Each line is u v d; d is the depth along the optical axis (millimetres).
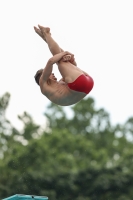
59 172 111062
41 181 107312
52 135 150375
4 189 104688
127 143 172625
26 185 106500
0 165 110562
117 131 183250
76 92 40469
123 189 110125
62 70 40656
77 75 40375
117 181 109688
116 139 179125
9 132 141250
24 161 116188
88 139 178375
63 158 135250
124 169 118438
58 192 108688
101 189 109938
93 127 182875
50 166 120375
